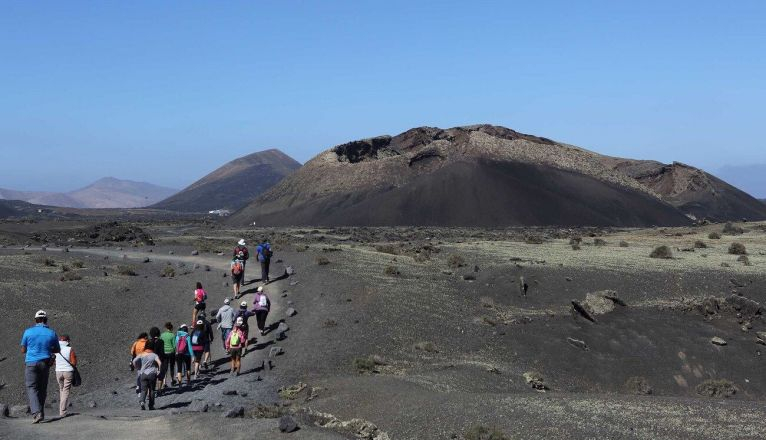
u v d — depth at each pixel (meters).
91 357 23.89
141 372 18.02
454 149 187.75
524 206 151.62
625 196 170.00
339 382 20.94
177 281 36.84
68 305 29.95
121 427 14.38
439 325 30.16
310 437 13.10
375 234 94.75
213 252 51.25
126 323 28.44
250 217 182.12
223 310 24.56
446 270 41.66
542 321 33.00
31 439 12.81
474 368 24.88
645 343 31.39
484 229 122.69
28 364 14.66
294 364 23.06
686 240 72.00
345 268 39.41
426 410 16.64
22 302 29.34
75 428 14.12
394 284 35.97
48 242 61.59
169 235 87.69
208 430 13.96
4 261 39.06
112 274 38.06
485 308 34.00
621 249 59.25
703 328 33.50
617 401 17.83
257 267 41.50
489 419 15.52
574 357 29.12
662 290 38.56
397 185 178.00
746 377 29.02
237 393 19.73
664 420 15.39
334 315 29.31
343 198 176.62
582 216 151.25
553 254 52.09
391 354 25.48
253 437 13.21
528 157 183.12
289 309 30.02
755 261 48.69
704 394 27.27
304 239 74.38
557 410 16.42
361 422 15.23
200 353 21.86
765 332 33.00
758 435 13.95
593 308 34.84
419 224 149.88
